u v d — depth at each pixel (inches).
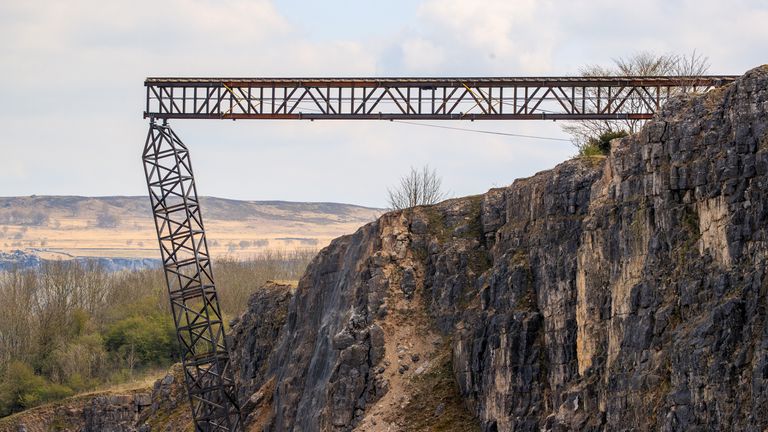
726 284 3831.2
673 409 3836.1
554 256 4896.7
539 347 4906.5
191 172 5871.1
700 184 4040.4
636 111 5600.4
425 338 5556.1
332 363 5693.9
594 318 4512.8
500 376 4985.2
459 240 5713.6
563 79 5378.9
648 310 4116.6
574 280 4756.4
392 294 5718.5
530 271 5083.7
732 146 3951.8
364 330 5620.1
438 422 5177.2
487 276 5374.0
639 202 4291.3
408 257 5821.9
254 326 7003.0
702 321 3853.3
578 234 4788.4
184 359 6156.5
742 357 3678.6
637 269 4254.4
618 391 4153.5
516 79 5388.8
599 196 4626.0
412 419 5241.1
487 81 5403.5
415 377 5403.5
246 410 6432.1
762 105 3905.0
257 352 6884.8
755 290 3718.0
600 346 4456.2
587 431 4355.3
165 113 5605.3
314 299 6363.2
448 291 5575.8
